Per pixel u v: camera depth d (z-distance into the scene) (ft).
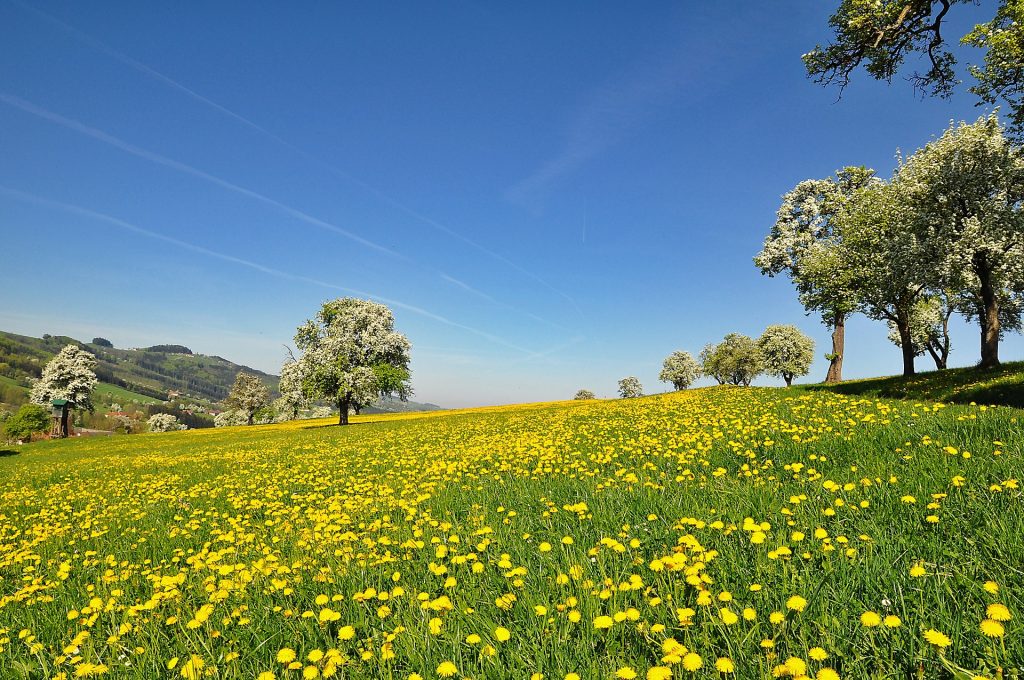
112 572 19.76
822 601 10.68
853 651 9.18
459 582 14.57
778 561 12.90
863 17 52.06
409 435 85.05
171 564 21.80
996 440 22.29
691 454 31.40
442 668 9.37
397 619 12.12
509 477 32.04
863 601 10.76
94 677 11.57
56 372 230.27
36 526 34.35
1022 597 10.10
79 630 14.42
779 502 18.19
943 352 142.00
